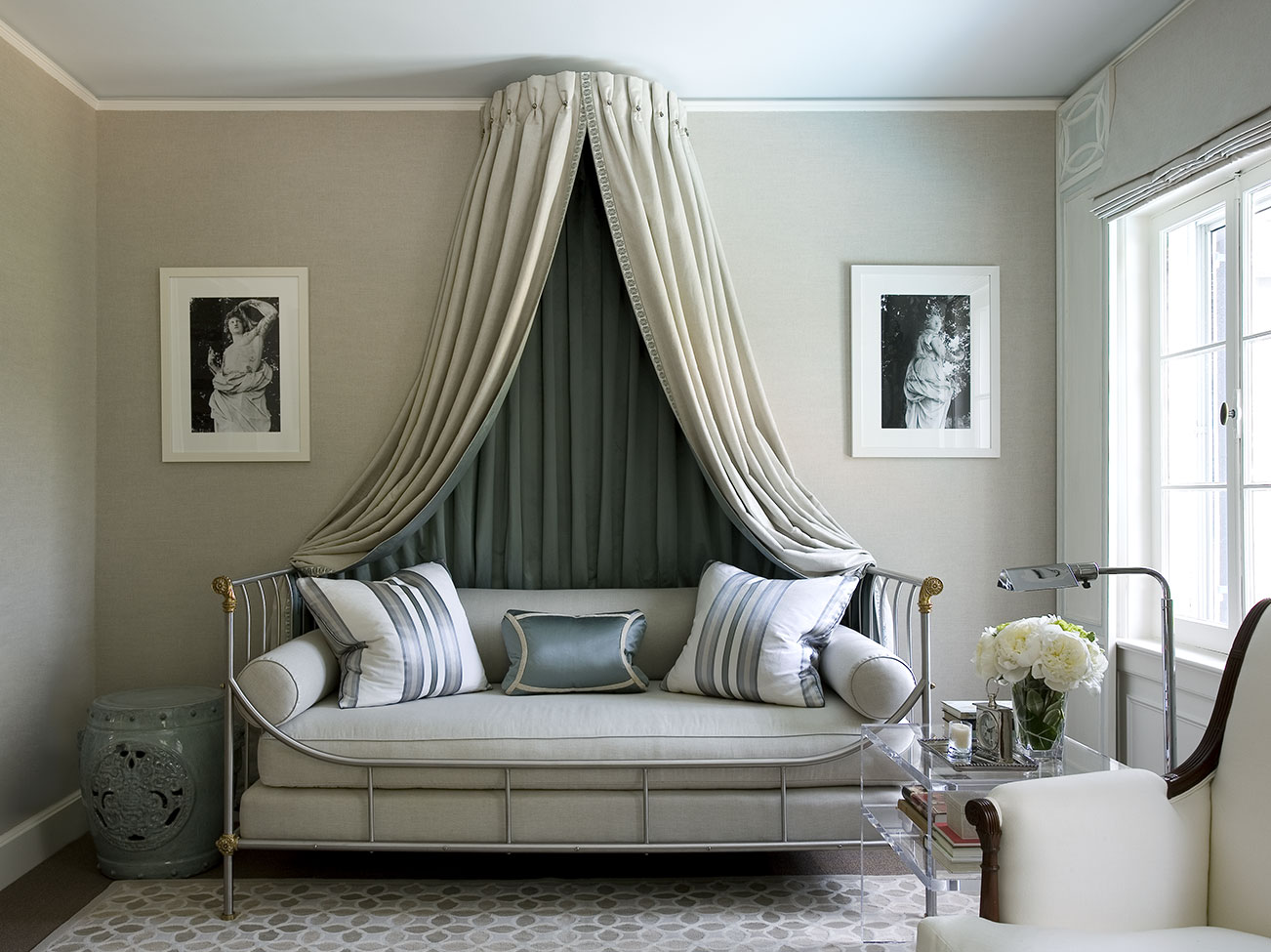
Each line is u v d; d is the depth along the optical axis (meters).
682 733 2.73
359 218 3.62
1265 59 2.55
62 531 3.35
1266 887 1.72
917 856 2.20
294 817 2.71
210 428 3.59
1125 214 3.27
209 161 3.61
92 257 3.56
